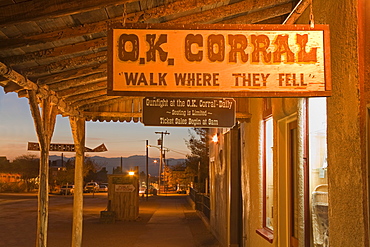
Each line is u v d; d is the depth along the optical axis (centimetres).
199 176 3081
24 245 1400
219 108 848
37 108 705
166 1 539
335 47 476
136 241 1441
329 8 496
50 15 458
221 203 1327
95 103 1076
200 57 411
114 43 410
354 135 428
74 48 591
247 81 410
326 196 581
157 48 411
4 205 3234
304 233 592
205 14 585
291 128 680
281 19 668
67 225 1927
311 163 599
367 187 402
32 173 7619
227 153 1220
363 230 405
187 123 844
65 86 761
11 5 457
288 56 410
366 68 416
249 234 953
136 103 1104
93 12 529
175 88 409
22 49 570
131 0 455
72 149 1216
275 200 712
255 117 898
